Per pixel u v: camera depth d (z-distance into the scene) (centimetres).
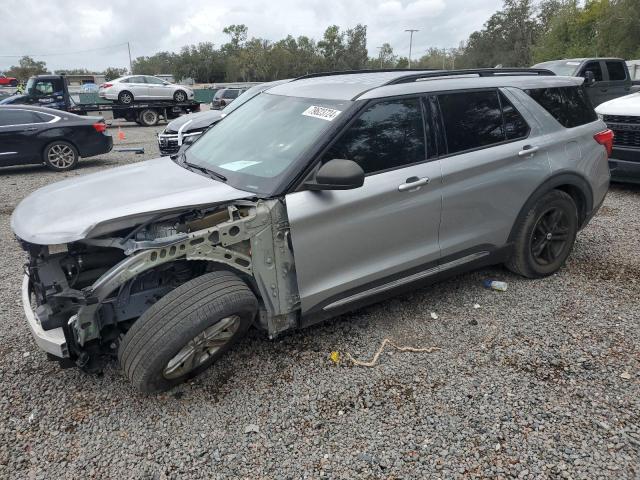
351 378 304
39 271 264
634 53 3816
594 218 600
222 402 285
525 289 411
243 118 378
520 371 307
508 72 408
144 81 2369
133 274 254
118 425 270
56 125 1079
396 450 249
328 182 270
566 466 237
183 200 271
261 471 239
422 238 341
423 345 337
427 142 335
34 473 240
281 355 328
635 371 304
